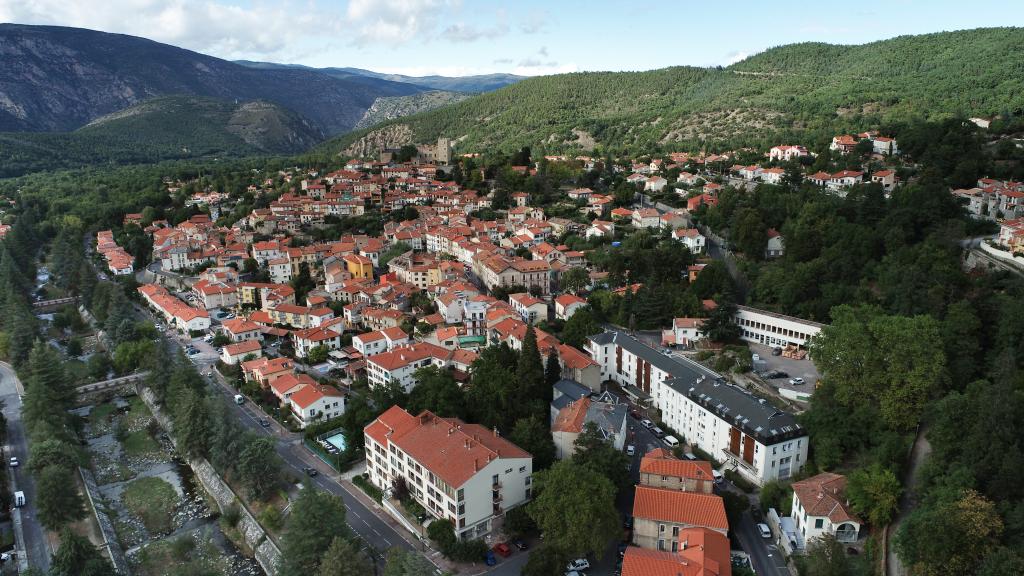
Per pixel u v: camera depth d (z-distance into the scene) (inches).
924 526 3690.9
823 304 7244.1
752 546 4662.9
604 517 4522.6
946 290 6176.2
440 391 6250.0
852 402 5388.8
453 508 4749.0
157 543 5433.1
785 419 5378.9
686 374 6461.6
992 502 3698.3
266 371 7623.0
